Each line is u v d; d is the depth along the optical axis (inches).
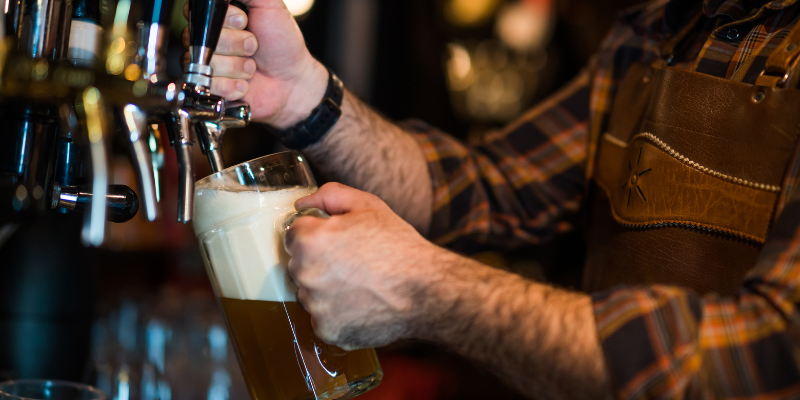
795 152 32.1
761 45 35.0
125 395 40.5
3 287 38.9
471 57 90.9
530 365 29.4
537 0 92.3
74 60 29.7
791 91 32.8
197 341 49.3
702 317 28.5
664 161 36.0
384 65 80.7
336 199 32.1
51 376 39.5
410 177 42.7
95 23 31.2
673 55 39.0
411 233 31.4
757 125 33.5
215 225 32.2
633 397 28.1
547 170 44.6
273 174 32.8
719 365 27.9
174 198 64.6
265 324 32.0
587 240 43.4
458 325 30.1
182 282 69.4
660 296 29.0
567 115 44.8
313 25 76.9
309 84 38.8
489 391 53.6
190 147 30.5
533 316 29.5
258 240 32.0
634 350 28.3
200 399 46.1
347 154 40.5
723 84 34.7
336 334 30.7
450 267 30.6
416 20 82.0
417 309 30.3
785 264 28.3
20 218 30.3
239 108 33.8
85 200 31.9
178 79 30.7
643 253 36.3
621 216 37.9
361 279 30.1
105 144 28.1
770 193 32.9
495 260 65.5
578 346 28.9
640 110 39.0
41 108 29.7
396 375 56.5
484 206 44.6
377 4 78.7
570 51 95.6
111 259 64.6
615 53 43.1
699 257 34.4
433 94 85.3
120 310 48.6
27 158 29.7
